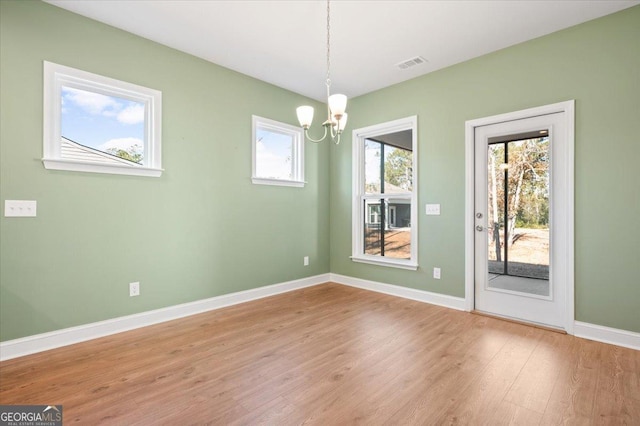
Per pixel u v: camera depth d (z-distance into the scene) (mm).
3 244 2203
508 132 3039
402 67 3428
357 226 4344
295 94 4172
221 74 3406
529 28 2680
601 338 2506
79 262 2512
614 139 2457
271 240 3908
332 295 3881
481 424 1552
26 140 2283
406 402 1729
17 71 2248
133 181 2795
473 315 3133
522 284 2975
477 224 3250
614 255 2463
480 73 3174
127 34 2750
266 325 2879
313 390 1843
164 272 2988
